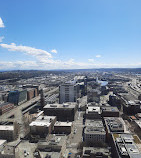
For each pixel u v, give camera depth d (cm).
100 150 16200
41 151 16425
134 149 15088
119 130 19625
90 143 19425
